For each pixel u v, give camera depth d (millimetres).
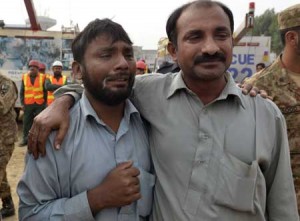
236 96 1609
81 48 1570
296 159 2275
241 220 1565
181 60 1591
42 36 9961
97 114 1612
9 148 3312
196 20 1528
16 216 4367
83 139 1559
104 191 1484
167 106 1669
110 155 1575
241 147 1570
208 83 1591
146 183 1641
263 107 1672
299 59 2281
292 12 2234
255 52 11812
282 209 1684
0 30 9938
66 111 1604
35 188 1561
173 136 1607
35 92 8125
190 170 1576
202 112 1606
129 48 1573
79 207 1491
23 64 9969
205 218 1545
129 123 1665
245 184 1527
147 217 1701
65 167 1544
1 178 3352
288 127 2285
